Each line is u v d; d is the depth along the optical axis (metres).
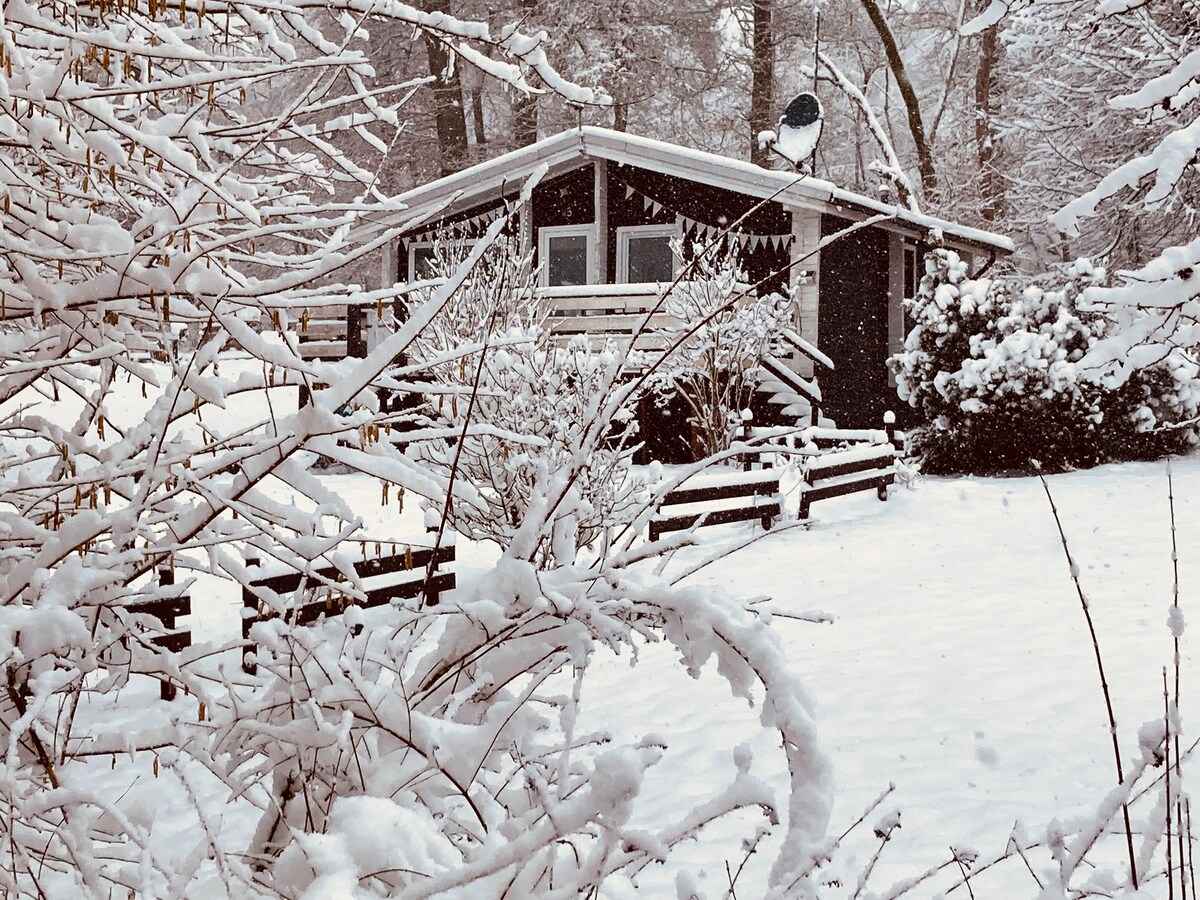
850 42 39.22
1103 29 21.88
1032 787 5.42
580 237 21.66
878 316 22.20
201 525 2.84
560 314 19.64
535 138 35.59
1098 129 23.70
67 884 2.92
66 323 3.08
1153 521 12.76
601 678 7.76
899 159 42.19
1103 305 9.77
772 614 2.43
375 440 2.94
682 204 20.80
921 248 24.03
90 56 2.98
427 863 1.82
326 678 2.57
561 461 8.91
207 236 3.16
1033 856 4.57
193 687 2.72
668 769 5.99
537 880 1.95
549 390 9.74
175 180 3.25
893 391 22.73
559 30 32.75
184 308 3.08
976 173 33.59
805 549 11.95
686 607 2.35
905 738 6.24
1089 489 15.48
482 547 12.26
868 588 10.06
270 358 2.81
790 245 19.75
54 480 3.21
